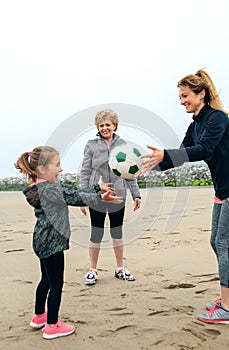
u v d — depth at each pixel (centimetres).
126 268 435
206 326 266
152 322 274
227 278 278
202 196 1369
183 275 396
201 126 293
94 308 306
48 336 252
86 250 558
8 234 723
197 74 306
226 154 284
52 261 262
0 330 268
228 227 285
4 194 2125
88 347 239
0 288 366
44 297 272
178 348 234
